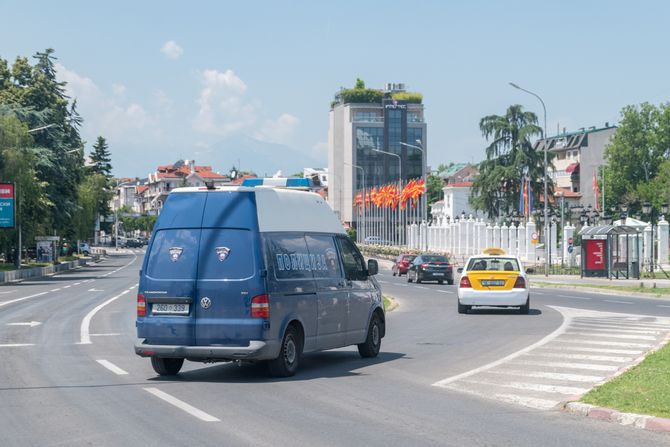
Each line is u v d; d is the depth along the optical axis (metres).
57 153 115.12
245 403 17.72
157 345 21.47
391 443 13.73
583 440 14.00
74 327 36.94
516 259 43.59
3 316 43.31
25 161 97.19
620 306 48.59
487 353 26.48
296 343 22.28
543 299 55.78
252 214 21.36
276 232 21.92
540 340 30.00
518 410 16.78
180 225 21.72
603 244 85.56
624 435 14.41
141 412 16.67
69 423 15.58
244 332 20.91
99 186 189.62
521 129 147.00
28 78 124.12
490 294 42.62
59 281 89.94
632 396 17.28
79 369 23.50
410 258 102.62
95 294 63.69
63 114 130.12
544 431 14.73
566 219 142.25
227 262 21.22
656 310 45.19
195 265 21.39
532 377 21.19
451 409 16.91
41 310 47.44
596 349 27.03
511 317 41.00
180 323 21.33
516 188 149.00
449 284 79.12
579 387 19.59
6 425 15.43
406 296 59.31
